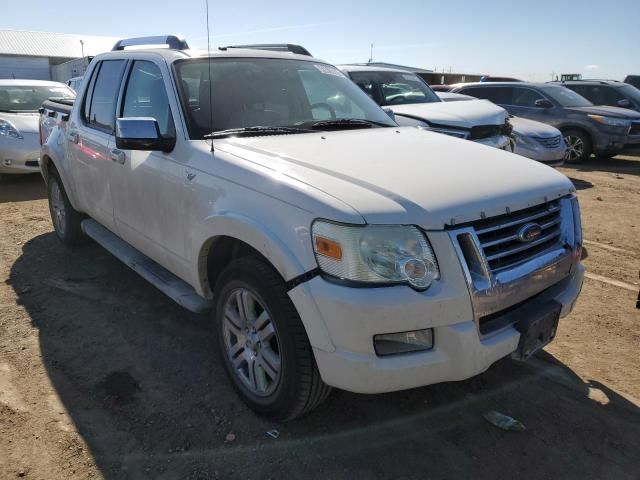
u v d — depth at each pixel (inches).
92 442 105.5
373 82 334.3
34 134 339.0
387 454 103.6
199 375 128.8
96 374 128.8
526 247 102.2
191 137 126.2
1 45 1777.8
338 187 95.8
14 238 230.1
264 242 98.3
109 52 181.5
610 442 107.2
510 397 121.8
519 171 114.2
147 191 137.9
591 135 457.1
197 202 117.6
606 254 220.1
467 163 114.9
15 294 172.2
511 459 102.6
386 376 89.2
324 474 98.3
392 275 88.0
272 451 103.8
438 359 91.1
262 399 109.8
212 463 100.5
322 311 90.2
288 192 97.4
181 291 133.0
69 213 205.2
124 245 170.1
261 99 142.6
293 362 97.5
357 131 141.6
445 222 90.4
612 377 129.6
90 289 177.0
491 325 98.1
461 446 106.0
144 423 111.3
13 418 111.7
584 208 299.6
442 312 89.5
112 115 163.3
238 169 108.9
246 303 109.3
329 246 89.5
